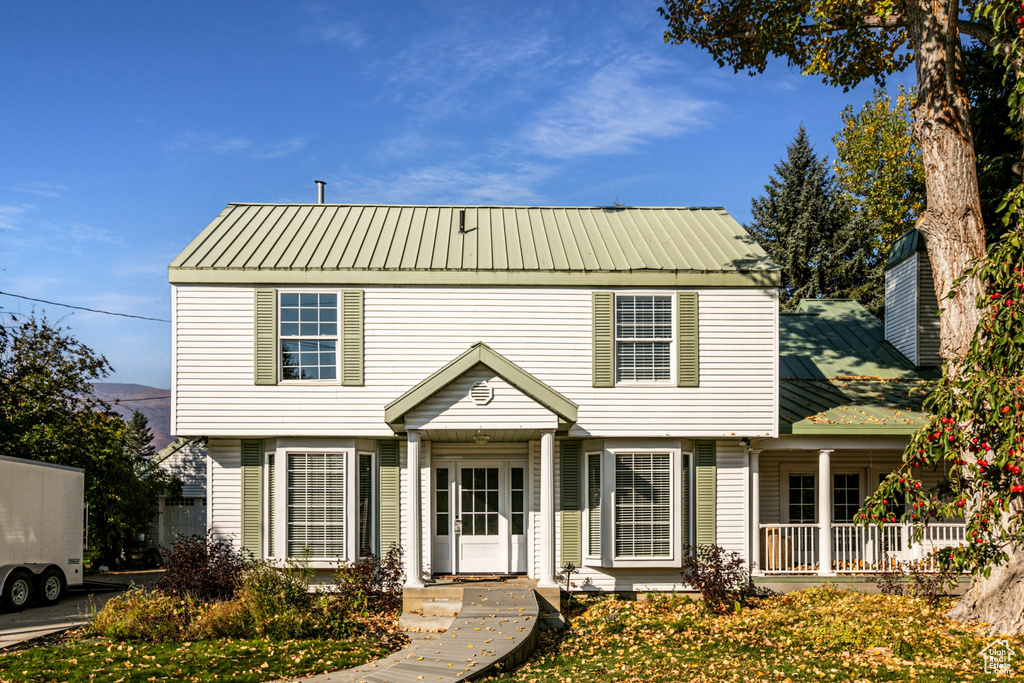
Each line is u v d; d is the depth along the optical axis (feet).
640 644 38.99
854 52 56.70
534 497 51.60
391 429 47.11
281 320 50.11
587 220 60.08
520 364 50.52
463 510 52.03
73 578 55.67
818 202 131.54
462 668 31.01
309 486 49.32
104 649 36.14
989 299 30.17
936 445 30.89
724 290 51.60
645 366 51.31
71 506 55.83
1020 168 49.90
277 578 43.47
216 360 49.42
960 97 44.73
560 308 51.03
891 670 33.14
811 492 59.41
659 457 50.83
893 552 54.65
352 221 58.29
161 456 100.07
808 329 68.90
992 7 32.32
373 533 50.52
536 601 43.27
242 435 49.21
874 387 59.41
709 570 48.16
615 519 50.11
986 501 31.07
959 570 33.68
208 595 44.78
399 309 50.47
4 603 48.57
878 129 128.57
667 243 55.77
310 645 37.06
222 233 54.54
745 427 50.98
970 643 37.63
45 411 73.56
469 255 52.49
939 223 44.50
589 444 51.13
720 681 31.78
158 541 97.71
